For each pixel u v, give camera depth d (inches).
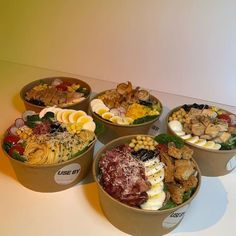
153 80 53.6
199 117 41.2
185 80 51.4
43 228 30.5
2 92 53.0
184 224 32.2
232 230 31.8
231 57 46.7
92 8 50.9
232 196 36.0
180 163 32.6
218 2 43.3
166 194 30.3
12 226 30.4
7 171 37.0
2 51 62.5
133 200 28.6
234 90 49.3
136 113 42.6
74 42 55.5
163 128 45.1
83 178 36.8
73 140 34.7
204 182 37.9
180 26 47.1
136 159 33.0
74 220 31.7
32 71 60.2
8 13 57.0
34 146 33.4
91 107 43.5
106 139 42.4
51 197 34.2
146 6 47.5
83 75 58.5
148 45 50.6
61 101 44.8
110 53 53.9
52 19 54.6
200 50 47.8
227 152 35.6
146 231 29.9
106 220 32.0
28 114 40.2
